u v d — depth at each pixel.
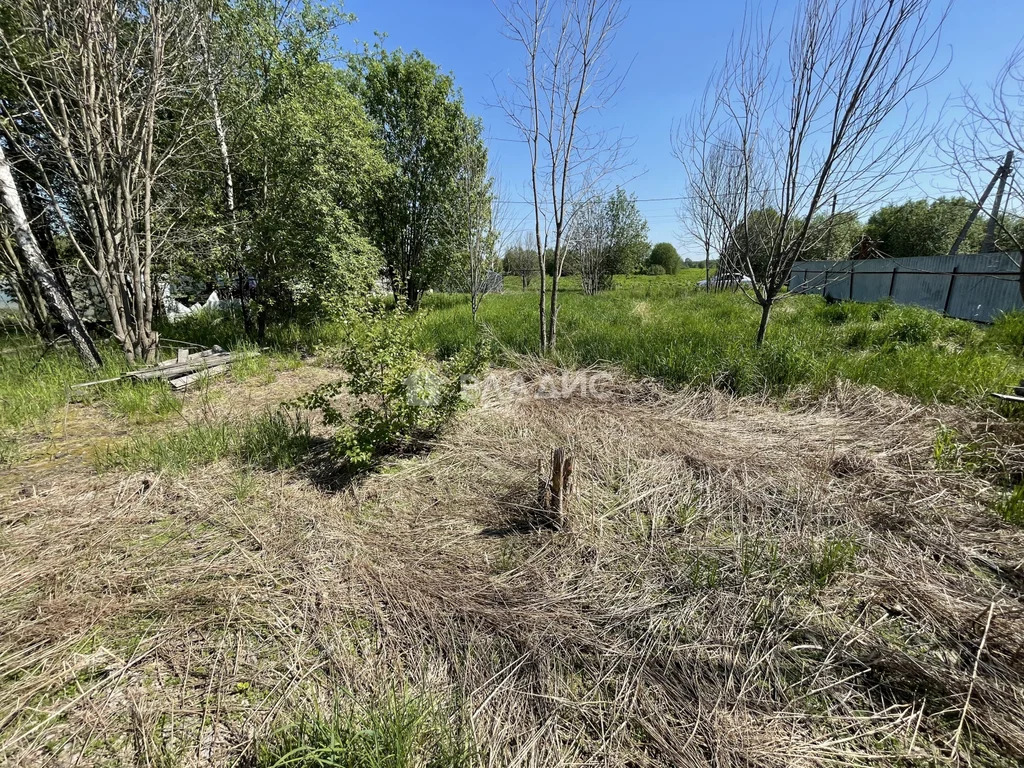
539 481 2.90
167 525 2.55
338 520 2.62
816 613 1.91
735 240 5.71
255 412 4.48
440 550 2.37
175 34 5.74
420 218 13.60
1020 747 1.37
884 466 3.01
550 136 5.61
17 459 3.40
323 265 7.32
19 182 7.07
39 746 1.39
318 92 7.41
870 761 1.36
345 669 1.66
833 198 4.71
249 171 7.46
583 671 1.66
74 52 4.97
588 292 18.22
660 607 1.96
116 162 5.41
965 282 8.92
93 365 5.62
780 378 4.68
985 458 2.98
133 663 1.68
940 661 1.67
